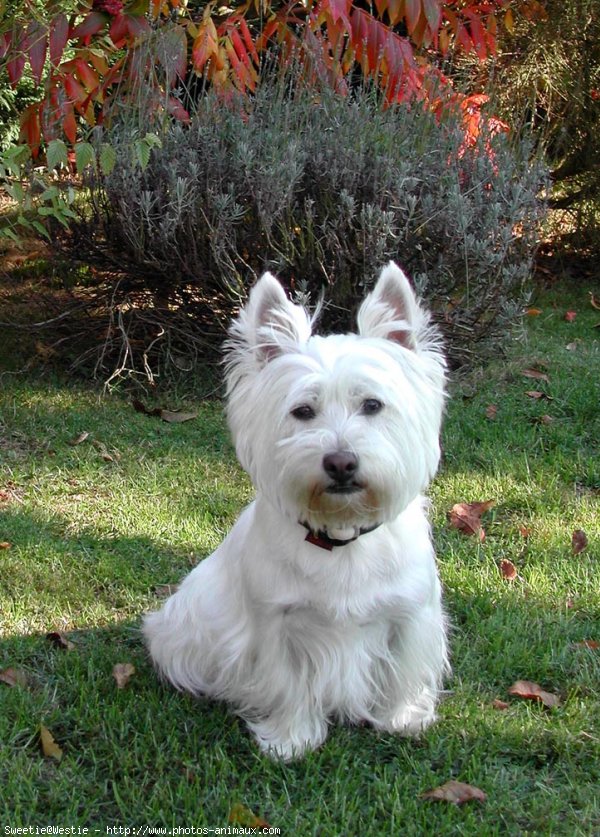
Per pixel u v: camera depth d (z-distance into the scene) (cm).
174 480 181
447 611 148
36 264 272
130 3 177
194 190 196
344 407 116
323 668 123
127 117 201
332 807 115
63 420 198
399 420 118
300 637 123
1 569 154
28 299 251
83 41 188
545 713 129
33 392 210
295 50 216
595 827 114
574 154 300
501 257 200
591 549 162
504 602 149
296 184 199
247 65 208
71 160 216
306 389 116
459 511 170
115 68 200
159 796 115
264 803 116
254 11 253
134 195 196
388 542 121
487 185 213
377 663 127
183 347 221
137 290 222
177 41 194
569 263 311
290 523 120
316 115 206
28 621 144
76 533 165
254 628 124
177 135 201
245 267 203
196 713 129
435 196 203
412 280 202
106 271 221
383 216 191
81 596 149
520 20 285
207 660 130
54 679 133
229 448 192
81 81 191
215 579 131
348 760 122
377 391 116
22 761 119
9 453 187
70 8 178
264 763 120
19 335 233
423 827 113
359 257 198
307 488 116
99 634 142
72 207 205
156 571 156
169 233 195
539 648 139
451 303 211
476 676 135
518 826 113
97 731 124
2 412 200
